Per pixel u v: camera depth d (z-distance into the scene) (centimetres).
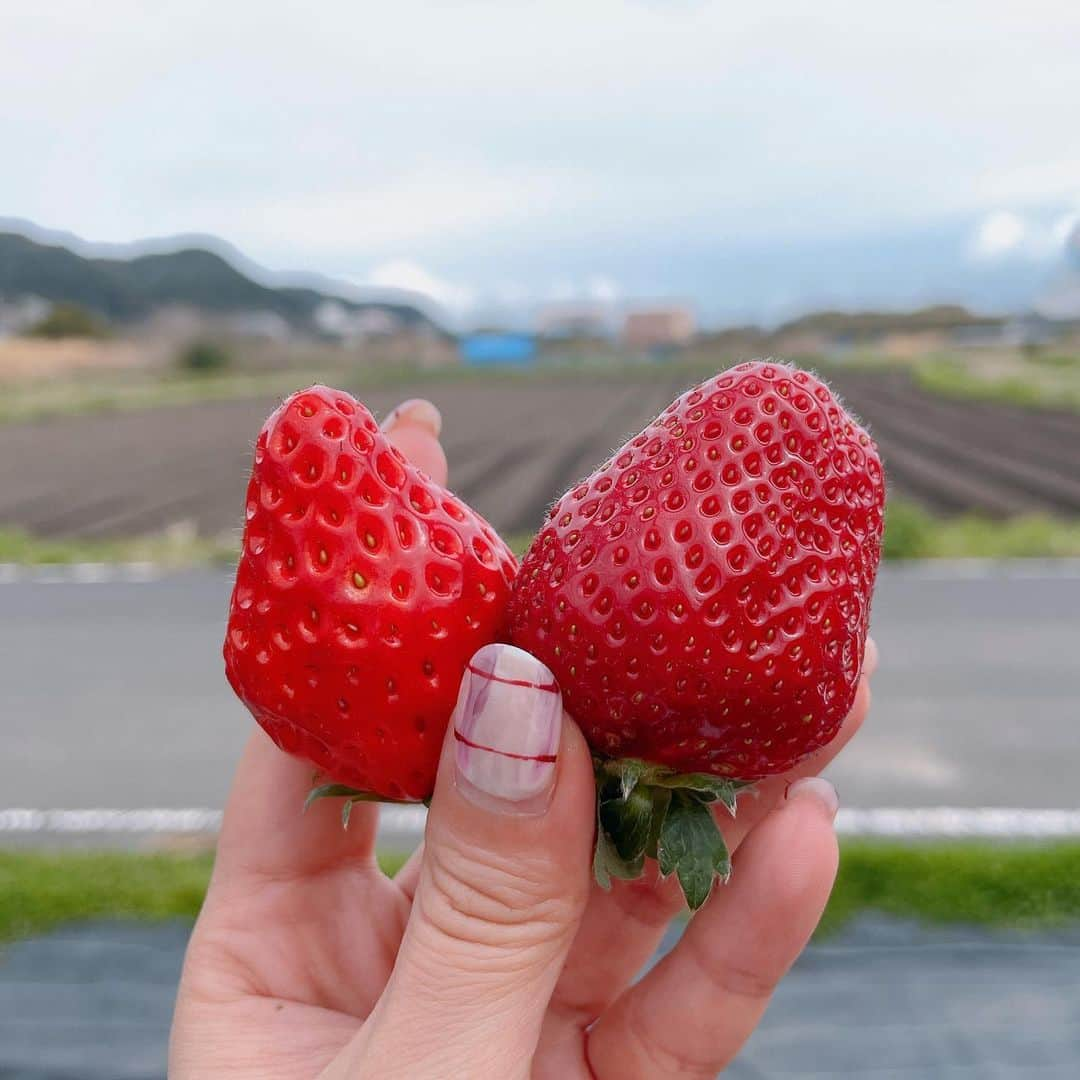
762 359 14
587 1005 17
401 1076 12
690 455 12
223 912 17
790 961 14
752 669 12
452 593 13
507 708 11
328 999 17
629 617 12
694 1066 15
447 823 12
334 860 17
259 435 13
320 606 12
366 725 13
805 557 12
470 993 12
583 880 12
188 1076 15
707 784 12
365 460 12
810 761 16
